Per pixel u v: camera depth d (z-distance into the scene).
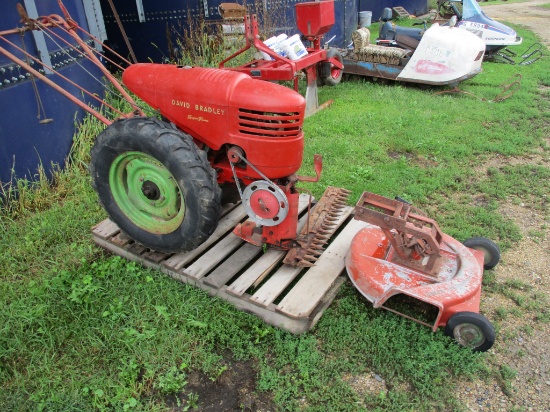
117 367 2.77
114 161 3.33
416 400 2.61
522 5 18.69
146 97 3.34
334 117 6.71
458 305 2.88
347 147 5.64
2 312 3.11
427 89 8.05
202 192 3.05
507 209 4.47
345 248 3.62
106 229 3.82
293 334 3.02
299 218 3.97
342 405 2.57
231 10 7.13
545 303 3.32
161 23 8.70
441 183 4.88
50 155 4.86
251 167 3.13
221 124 3.08
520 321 3.17
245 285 3.21
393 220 3.02
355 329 3.04
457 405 2.59
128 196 3.50
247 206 3.25
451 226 4.16
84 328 3.05
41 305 3.12
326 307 3.16
